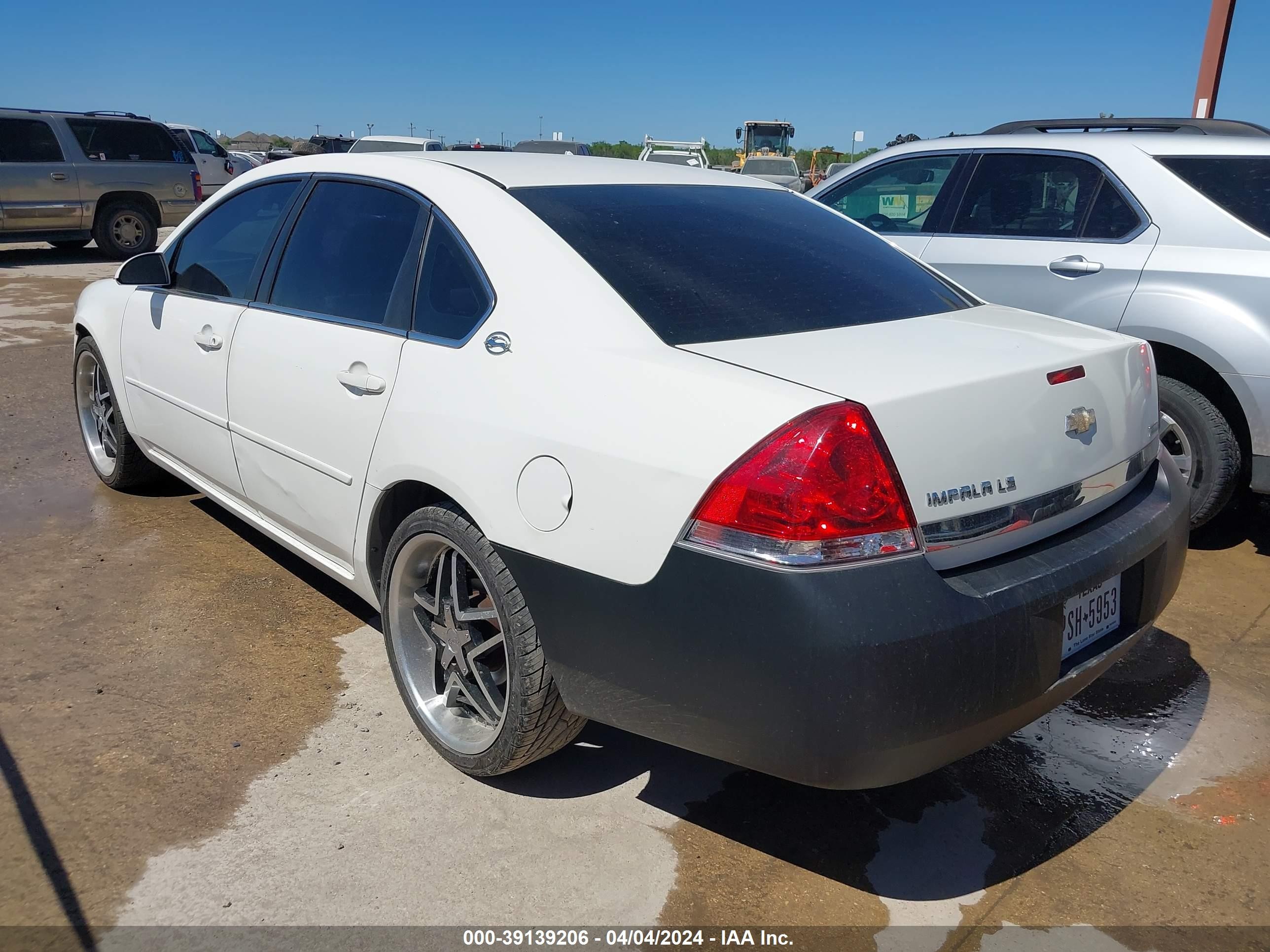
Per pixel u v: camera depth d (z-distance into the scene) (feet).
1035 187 15.16
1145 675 10.79
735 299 8.01
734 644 6.37
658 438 6.72
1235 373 12.81
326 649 10.85
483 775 8.55
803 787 8.78
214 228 12.32
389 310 9.11
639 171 10.11
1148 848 8.05
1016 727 6.95
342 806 8.27
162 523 14.35
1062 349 7.77
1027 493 7.07
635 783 8.77
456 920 7.08
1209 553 14.14
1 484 15.88
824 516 6.16
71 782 8.43
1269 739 9.60
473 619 8.52
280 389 10.11
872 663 6.06
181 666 10.41
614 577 6.89
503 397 7.68
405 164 9.70
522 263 8.11
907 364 7.01
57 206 46.44
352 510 9.31
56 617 11.37
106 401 15.12
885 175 17.29
